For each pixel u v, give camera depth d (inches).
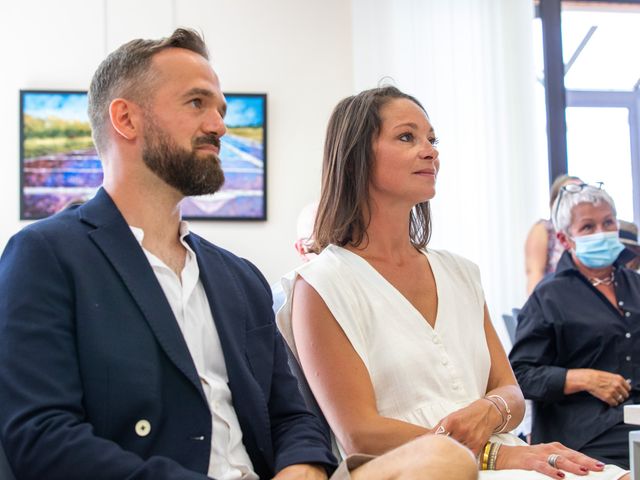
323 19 183.3
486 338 76.3
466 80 184.2
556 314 96.4
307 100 181.3
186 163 57.4
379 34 181.9
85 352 51.3
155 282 54.9
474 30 185.2
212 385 56.0
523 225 183.2
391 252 74.3
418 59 182.7
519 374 95.0
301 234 109.7
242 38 180.5
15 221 170.6
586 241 98.5
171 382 53.0
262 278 66.9
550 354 96.7
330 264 71.5
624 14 203.3
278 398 61.6
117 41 176.2
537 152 184.9
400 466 48.6
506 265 182.1
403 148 72.7
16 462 47.5
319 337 67.7
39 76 173.3
